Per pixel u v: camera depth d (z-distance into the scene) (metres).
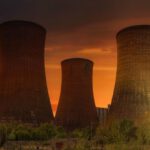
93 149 12.71
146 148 12.09
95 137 18.59
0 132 18.27
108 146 12.26
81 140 13.87
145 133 21.72
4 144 17.39
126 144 12.33
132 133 22.42
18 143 19.52
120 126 22.42
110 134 17.28
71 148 11.55
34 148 15.98
